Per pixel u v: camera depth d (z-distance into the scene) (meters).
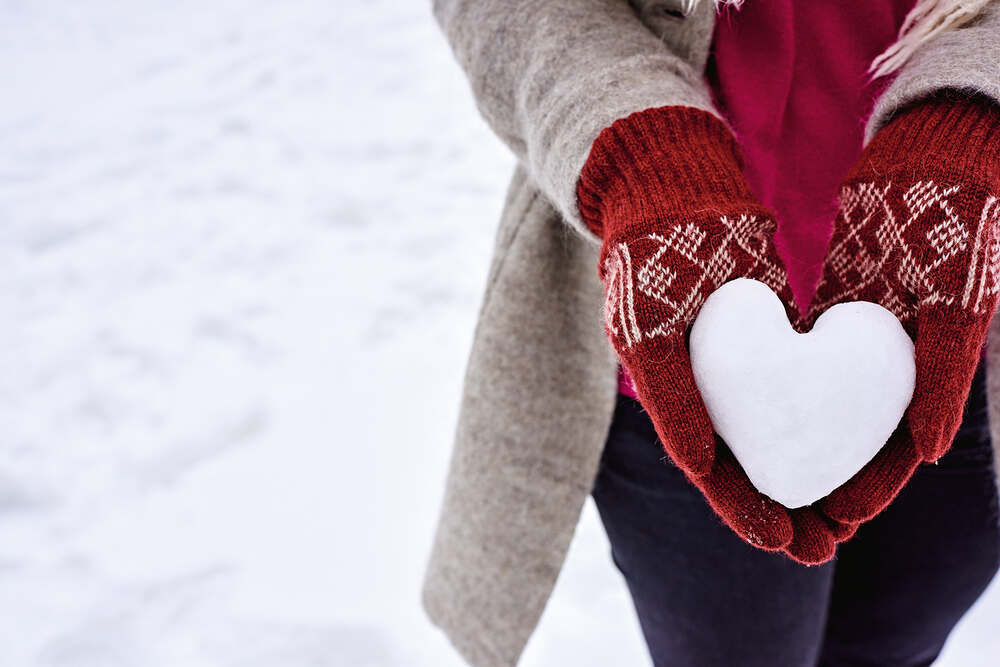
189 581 1.91
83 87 4.80
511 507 1.11
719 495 0.77
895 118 0.84
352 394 2.37
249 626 1.80
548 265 1.03
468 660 1.21
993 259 0.77
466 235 2.94
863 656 1.23
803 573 1.04
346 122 3.81
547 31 0.87
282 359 2.52
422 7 4.85
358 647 1.74
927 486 1.06
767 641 1.06
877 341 0.75
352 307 2.68
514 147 0.92
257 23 5.13
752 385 0.74
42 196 3.67
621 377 1.04
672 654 1.10
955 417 0.76
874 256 0.80
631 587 1.12
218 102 4.25
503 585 1.14
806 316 0.83
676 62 0.85
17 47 5.52
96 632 1.83
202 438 2.28
